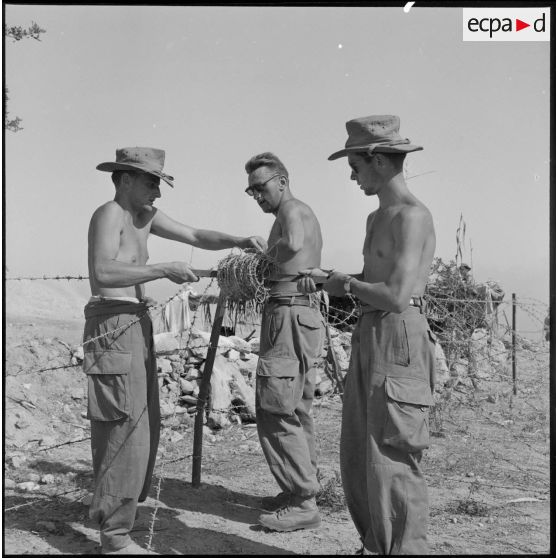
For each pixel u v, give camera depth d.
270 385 4.90
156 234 5.10
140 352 4.42
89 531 4.58
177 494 5.42
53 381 7.63
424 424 3.79
